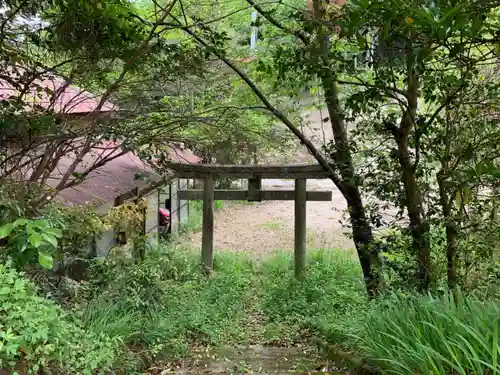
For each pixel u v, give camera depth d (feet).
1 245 10.11
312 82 17.02
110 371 10.57
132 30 13.32
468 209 15.49
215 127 17.76
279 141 20.63
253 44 20.51
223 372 14.05
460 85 13.10
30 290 8.86
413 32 9.62
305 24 13.47
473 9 7.16
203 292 22.68
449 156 14.76
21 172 13.14
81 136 13.93
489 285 14.06
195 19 14.88
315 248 34.58
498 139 13.46
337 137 18.25
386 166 16.60
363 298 19.63
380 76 13.08
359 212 18.47
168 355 14.98
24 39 12.95
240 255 34.35
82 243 15.39
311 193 28.30
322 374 12.75
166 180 21.03
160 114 15.47
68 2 11.78
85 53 12.89
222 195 29.27
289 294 22.77
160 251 25.41
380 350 10.19
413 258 16.05
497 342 7.75
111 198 18.60
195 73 14.57
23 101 13.15
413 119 14.20
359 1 7.41
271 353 15.92
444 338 8.51
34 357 7.75
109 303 15.24
